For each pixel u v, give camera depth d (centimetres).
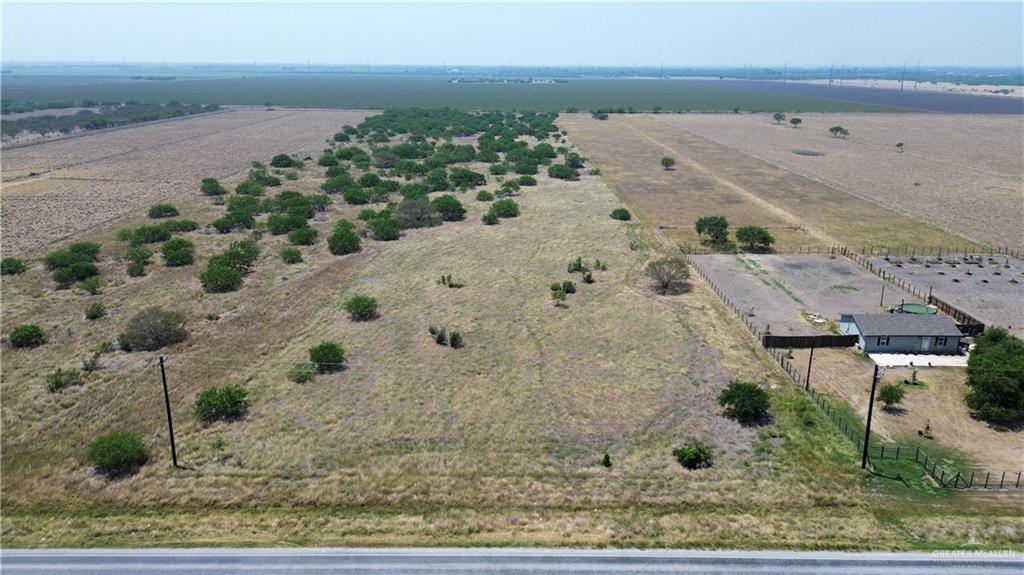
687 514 3578
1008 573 3136
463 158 15075
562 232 9250
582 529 3456
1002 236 9038
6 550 3278
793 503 3666
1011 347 4803
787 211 10544
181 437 4250
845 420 4478
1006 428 4400
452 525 3475
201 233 9069
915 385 4938
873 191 12081
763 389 4859
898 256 8094
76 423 4400
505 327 6025
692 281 7269
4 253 8031
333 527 3462
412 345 5641
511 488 3784
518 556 3241
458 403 4697
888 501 3684
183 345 5591
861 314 5725
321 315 6294
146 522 3497
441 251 8369
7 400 4681
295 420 4462
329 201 10688
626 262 7906
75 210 10269
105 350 5491
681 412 4591
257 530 3441
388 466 3975
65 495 3709
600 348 5594
